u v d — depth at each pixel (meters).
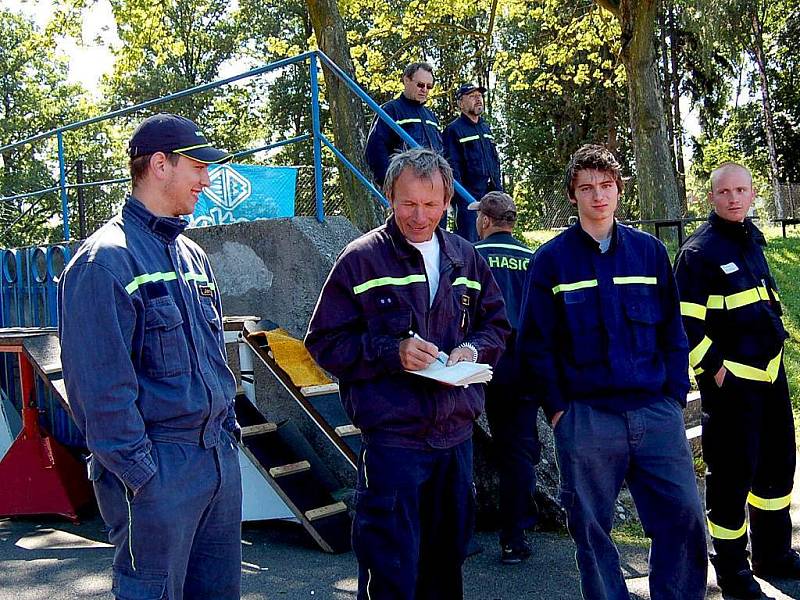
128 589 2.54
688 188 39.78
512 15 22.36
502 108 38.91
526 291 3.56
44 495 5.47
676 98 35.19
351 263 3.10
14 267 7.82
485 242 4.66
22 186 37.94
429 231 3.09
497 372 4.39
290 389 5.10
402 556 2.96
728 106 38.91
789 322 10.41
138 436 2.46
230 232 6.29
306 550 4.69
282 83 39.34
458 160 7.04
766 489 4.21
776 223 26.38
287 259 5.91
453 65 28.34
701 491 5.73
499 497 4.59
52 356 5.38
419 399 3.00
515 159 39.22
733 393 4.00
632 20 17.56
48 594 4.14
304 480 4.91
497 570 4.35
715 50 28.52
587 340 3.38
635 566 4.43
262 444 5.03
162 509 2.51
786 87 38.19
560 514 4.91
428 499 3.12
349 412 3.12
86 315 2.46
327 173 20.75
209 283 2.89
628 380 3.34
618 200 3.47
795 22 36.88
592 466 3.35
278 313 5.98
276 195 8.69
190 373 2.63
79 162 38.03
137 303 2.55
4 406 6.40
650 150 17.73
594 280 3.41
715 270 4.02
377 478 3.01
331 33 12.70
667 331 3.49
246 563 4.49
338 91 12.63
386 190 3.12
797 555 4.27
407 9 20.30
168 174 2.70
